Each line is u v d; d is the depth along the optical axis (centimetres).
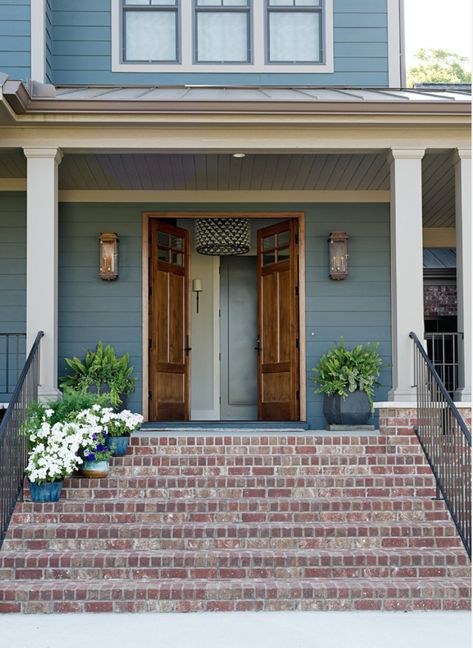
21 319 919
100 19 922
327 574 572
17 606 537
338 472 696
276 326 993
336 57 934
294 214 959
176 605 540
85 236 944
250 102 748
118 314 938
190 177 905
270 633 494
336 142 784
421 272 784
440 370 1165
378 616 530
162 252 986
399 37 938
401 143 788
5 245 921
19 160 840
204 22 935
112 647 468
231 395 1184
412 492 668
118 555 574
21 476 647
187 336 1020
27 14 844
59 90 839
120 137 775
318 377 892
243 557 573
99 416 691
